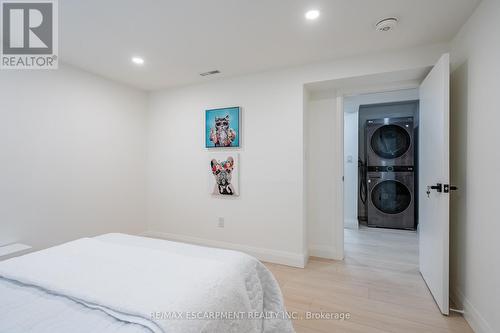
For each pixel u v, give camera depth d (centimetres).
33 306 90
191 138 324
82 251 137
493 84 140
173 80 307
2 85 211
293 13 170
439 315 172
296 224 262
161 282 101
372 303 188
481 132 152
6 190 213
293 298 196
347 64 239
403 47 218
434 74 191
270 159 275
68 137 260
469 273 165
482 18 152
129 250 139
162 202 348
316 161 288
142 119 348
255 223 284
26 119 226
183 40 208
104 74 287
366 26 185
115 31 194
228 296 100
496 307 135
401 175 402
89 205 281
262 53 232
